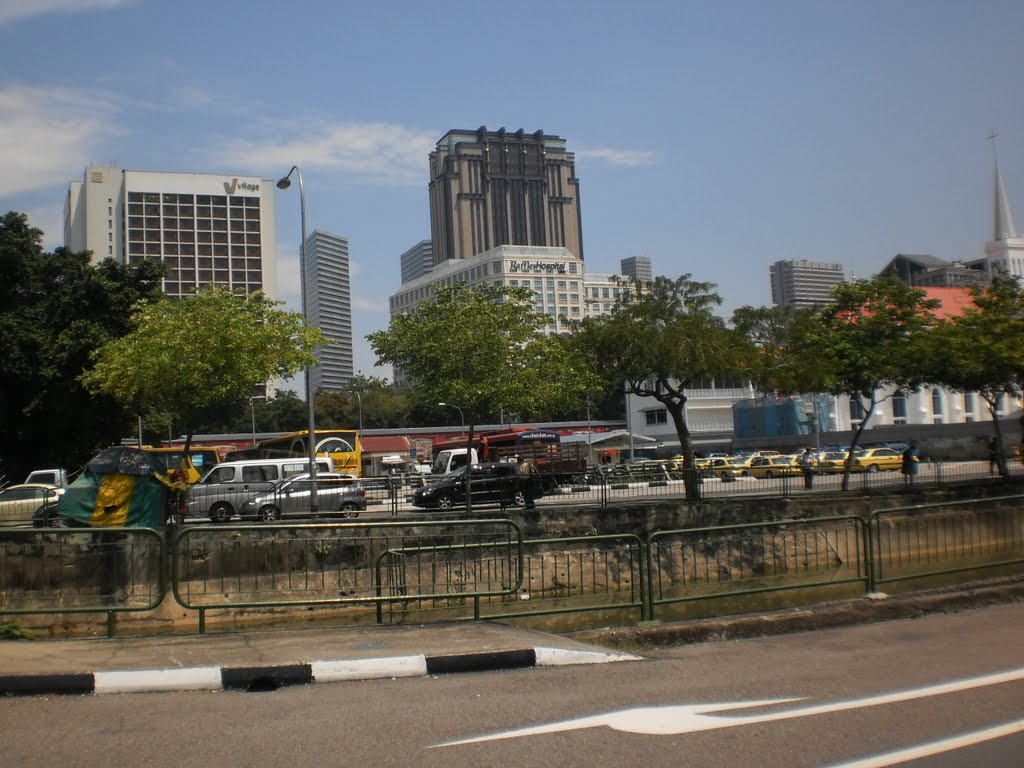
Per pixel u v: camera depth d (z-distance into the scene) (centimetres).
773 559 1345
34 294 3350
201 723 654
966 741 595
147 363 2305
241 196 12938
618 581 1275
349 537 1312
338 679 802
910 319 2870
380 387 11012
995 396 3269
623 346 2631
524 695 740
